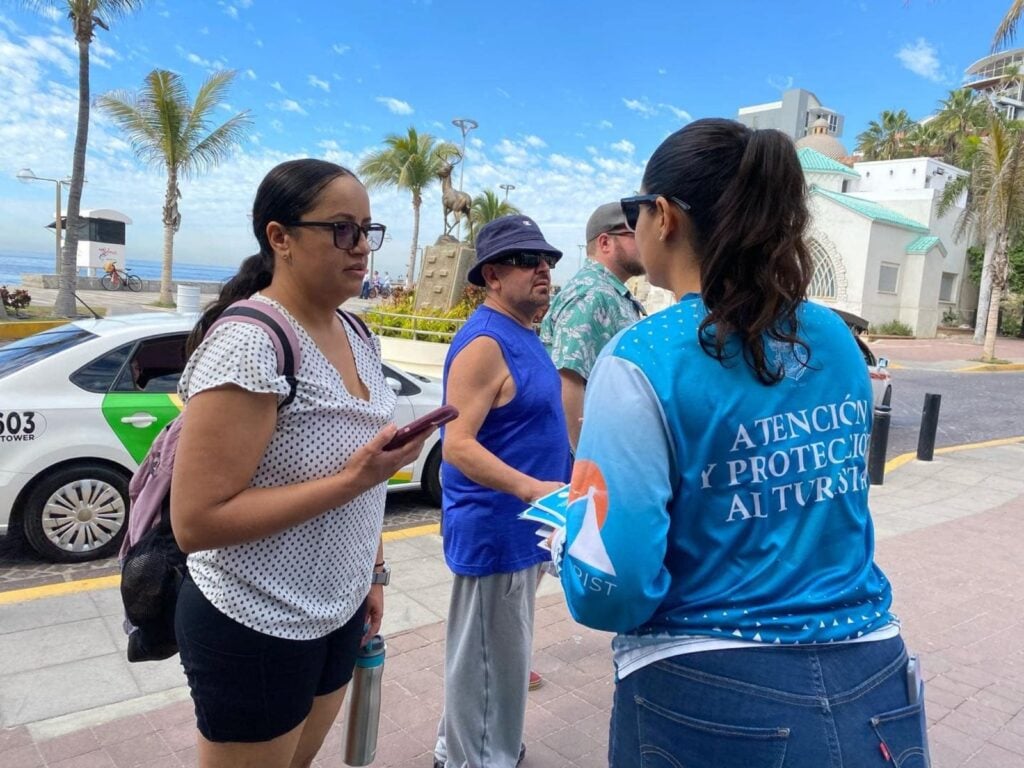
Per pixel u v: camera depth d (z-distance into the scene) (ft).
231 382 4.77
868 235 100.32
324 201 5.23
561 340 9.01
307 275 5.37
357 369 5.98
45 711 9.73
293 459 5.16
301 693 5.53
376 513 6.08
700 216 4.31
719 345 4.04
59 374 15.25
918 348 91.97
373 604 6.84
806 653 4.03
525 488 7.28
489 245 7.96
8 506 14.76
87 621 12.42
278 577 5.26
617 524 3.91
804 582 4.16
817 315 4.50
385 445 5.15
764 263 4.08
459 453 7.61
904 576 16.56
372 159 96.37
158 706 9.93
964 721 10.73
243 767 5.54
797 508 4.16
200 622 5.24
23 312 60.95
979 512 22.20
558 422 8.31
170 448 5.67
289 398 5.06
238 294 5.77
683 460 4.07
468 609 7.98
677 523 4.16
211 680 5.31
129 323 16.66
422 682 10.98
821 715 3.92
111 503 15.75
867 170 132.36
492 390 7.77
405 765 9.07
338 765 8.96
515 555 7.80
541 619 13.50
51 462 14.96
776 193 4.08
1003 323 124.67
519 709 8.22
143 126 77.36
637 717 4.29
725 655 4.01
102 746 9.02
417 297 43.47
